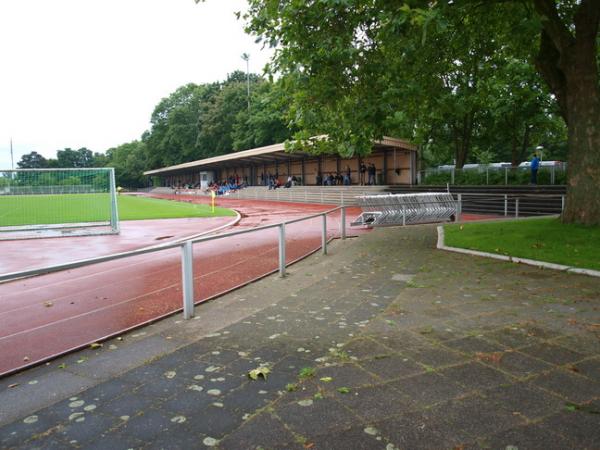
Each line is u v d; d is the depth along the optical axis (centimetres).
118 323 555
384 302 580
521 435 275
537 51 1290
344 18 895
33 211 2623
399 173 3209
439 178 2873
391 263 846
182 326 513
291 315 538
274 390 343
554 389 332
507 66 2312
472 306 550
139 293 709
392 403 318
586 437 271
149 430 292
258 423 296
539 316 503
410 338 446
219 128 6769
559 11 1238
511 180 2469
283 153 3794
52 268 382
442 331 463
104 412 318
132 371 388
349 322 502
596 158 986
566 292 600
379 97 955
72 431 294
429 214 1586
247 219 2086
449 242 1032
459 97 1597
